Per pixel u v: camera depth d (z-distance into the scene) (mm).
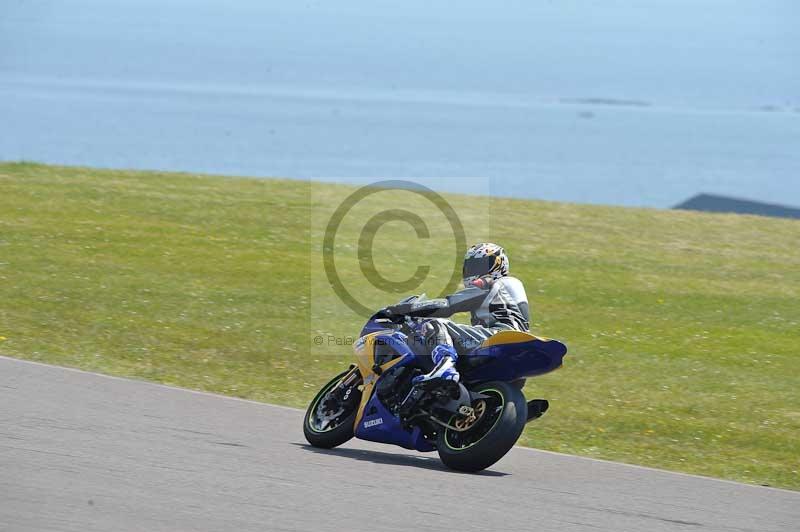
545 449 37156
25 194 81625
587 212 93812
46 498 23578
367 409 32125
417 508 25203
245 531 22344
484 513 25250
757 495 29578
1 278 58062
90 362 43812
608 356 52812
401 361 31656
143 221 76188
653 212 96312
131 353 46188
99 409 33531
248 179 97000
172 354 46781
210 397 37781
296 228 78500
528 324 32219
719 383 49125
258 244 72562
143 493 24531
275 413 36344
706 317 62938
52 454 27312
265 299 59094
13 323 49438
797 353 56000
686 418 43062
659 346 55469
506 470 30891
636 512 26609
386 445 34750
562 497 27625
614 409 43719
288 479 27000
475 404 30641
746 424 42750
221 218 79312
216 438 31250
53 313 52031
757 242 87250
